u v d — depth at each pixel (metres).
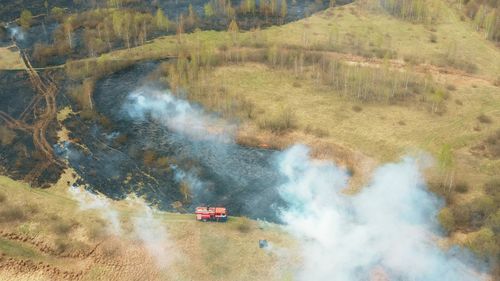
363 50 143.50
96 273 80.81
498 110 118.00
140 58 138.12
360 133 109.69
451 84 127.75
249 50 141.88
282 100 121.31
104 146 107.19
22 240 85.88
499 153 103.06
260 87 126.38
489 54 142.75
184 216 90.38
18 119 115.19
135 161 103.38
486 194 92.81
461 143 106.94
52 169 101.25
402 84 126.81
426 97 121.88
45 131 111.50
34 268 82.25
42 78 129.88
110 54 139.62
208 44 143.38
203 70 131.12
